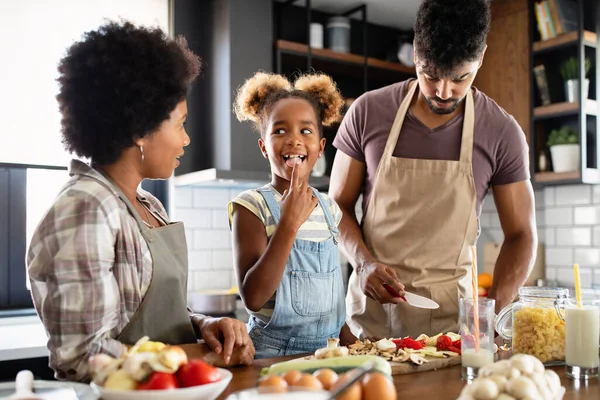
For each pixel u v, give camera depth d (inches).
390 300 63.7
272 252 54.4
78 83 45.4
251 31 127.3
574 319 46.9
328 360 40.8
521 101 135.0
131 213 45.6
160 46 47.8
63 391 36.1
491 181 76.2
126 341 44.7
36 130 110.6
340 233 74.4
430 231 71.9
